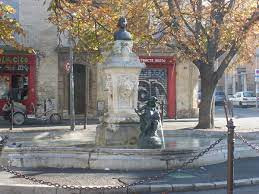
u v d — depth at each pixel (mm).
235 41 22625
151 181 10742
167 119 33031
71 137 18297
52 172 11969
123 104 14461
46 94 31766
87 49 17562
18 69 31500
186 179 11188
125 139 14172
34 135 19172
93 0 14820
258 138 17047
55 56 31828
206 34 22516
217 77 23922
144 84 34000
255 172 12281
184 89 34438
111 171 12125
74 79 32375
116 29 15312
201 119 24062
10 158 12586
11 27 14070
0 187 9820
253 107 53625
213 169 12555
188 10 22766
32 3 31375
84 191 9789
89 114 32656
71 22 14773
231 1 22422
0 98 31266
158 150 12352
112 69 14359
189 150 12734
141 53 32250
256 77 49062
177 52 23719
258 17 22062
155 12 21766
